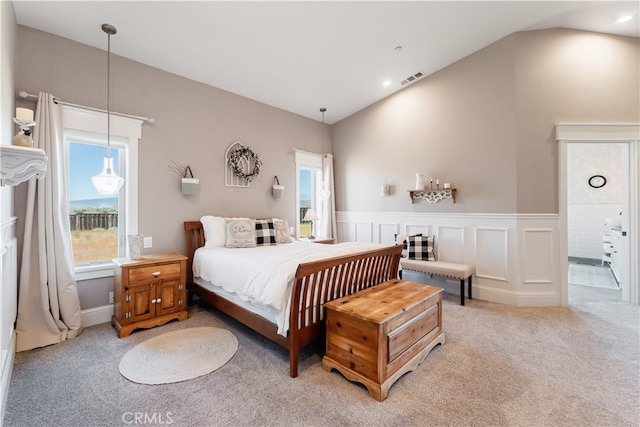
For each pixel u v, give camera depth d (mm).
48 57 2666
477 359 2266
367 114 5086
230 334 2699
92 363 2189
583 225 6090
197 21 2695
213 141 3885
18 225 2457
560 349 2418
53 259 2539
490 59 3670
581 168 6098
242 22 2775
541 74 3461
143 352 2355
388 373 1866
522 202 3500
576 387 1906
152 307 2840
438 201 4219
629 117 3412
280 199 4715
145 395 1831
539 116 3467
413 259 4168
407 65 3926
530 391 1869
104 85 2994
